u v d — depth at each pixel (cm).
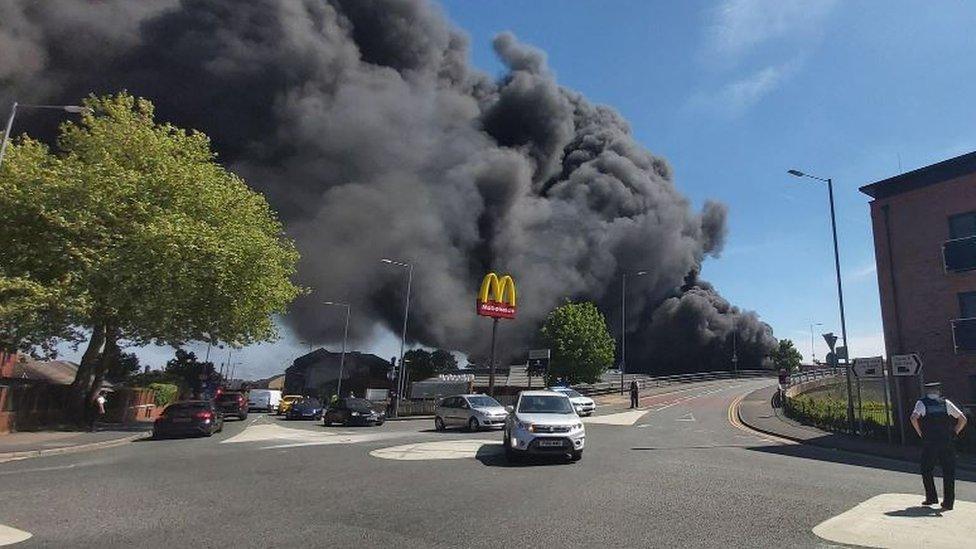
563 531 636
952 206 2077
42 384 2473
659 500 813
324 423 2998
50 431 2155
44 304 2194
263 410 5666
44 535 612
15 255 2372
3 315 2112
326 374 9631
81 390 2578
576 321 5341
